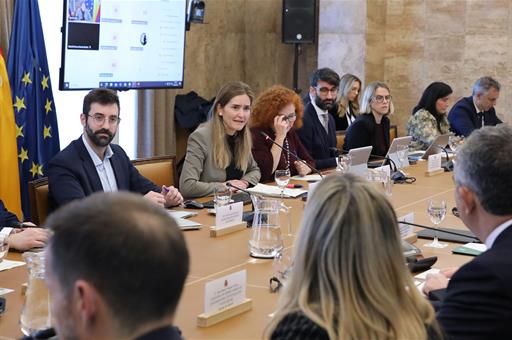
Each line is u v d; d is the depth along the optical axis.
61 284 1.06
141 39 5.93
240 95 4.30
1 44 5.29
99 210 1.07
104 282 1.04
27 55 5.07
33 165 5.09
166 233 1.07
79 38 5.43
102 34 5.60
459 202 2.03
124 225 1.05
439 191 4.37
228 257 2.81
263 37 8.30
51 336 1.57
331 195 1.44
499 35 8.21
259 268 2.66
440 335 1.48
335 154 5.88
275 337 1.40
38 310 1.94
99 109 3.67
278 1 8.45
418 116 6.80
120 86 5.81
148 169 4.24
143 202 1.10
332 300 1.40
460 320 1.78
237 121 4.32
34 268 1.96
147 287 1.05
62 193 3.54
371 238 1.41
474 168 1.96
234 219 3.24
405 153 5.40
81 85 5.51
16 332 2.00
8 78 4.93
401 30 8.47
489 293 1.76
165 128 6.91
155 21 6.02
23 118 5.03
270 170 4.73
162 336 1.07
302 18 7.84
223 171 4.35
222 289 2.10
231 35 7.89
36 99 5.12
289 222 3.27
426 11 8.41
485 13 8.23
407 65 8.50
